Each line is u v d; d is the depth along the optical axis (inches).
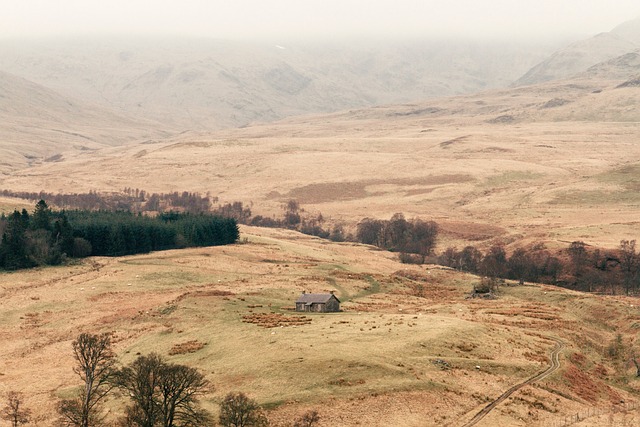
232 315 5187.0
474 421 3206.2
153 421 3120.1
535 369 4060.0
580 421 3393.2
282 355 3865.7
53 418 3464.6
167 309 5497.1
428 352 4023.1
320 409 3201.3
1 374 4320.9
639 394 4183.1
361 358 3720.5
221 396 3435.0
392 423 3120.1
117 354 4503.0
